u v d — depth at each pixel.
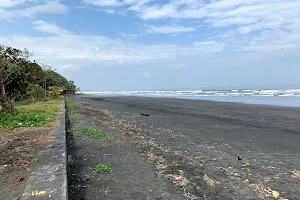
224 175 6.54
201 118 18.25
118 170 6.70
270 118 17.78
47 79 40.53
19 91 26.12
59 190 3.97
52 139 7.93
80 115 18.81
